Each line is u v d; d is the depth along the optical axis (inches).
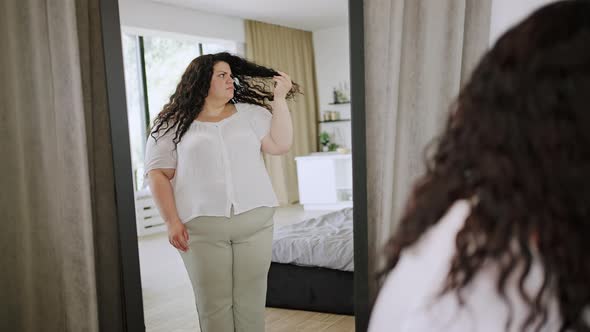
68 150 81.4
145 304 114.3
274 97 90.1
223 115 88.0
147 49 171.8
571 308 20.6
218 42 175.2
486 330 21.2
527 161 20.5
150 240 142.2
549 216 20.3
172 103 85.8
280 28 174.4
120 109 81.0
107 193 83.5
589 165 19.6
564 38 20.1
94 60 82.0
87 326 83.0
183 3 166.1
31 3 81.0
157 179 84.1
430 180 25.2
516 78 20.8
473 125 22.4
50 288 84.8
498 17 60.2
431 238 24.2
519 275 21.1
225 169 83.5
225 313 85.6
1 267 84.6
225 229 83.2
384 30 65.5
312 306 107.7
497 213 21.1
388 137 65.5
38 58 81.7
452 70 62.6
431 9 63.1
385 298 24.6
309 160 183.2
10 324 85.4
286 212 188.2
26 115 82.9
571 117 19.6
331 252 105.7
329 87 175.5
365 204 67.6
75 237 82.3
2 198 84.0
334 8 164.2
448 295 22.0
